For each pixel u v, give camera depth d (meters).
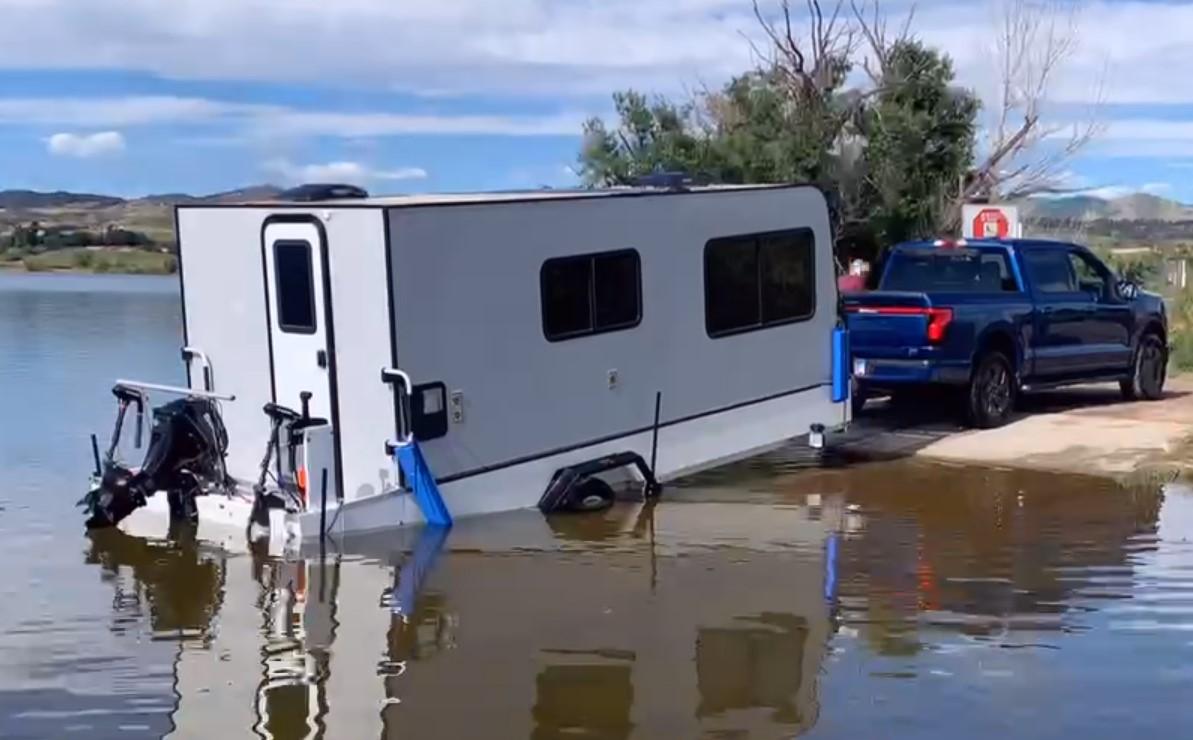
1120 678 6.47
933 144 23.48
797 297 12.66
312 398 9.66
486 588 8.05
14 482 11.72
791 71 23.41
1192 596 7.91
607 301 10.83
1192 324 21.75
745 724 5.88
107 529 9.81
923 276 15.12
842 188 22.44
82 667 6.69
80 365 19.95
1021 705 6.11
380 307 9.27
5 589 8.14
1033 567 8.59
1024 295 14.60
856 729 5.83
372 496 9.42
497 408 10.00
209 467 10.00
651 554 8.91
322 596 7.90
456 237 9.63
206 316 10.26
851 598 7.85
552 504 10.24
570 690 6.31
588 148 22.05
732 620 7.39
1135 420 14.54
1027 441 13.36
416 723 5.90
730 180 21.55
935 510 10.36
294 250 9.62
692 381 11.59
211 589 8.09
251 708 6.10
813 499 10.77
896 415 15.17
